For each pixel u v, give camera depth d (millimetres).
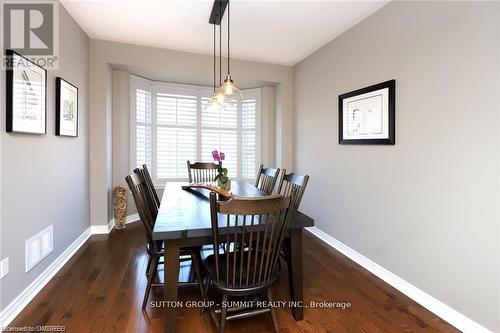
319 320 1807
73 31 2771
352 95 2805
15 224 1832
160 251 1898
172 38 3256
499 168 1557
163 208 1957
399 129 2248
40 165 2156
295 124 4145
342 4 2430
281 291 2174
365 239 2662
